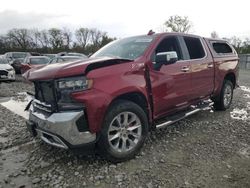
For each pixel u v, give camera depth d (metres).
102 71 3.76
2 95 10.02
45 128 3.74
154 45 4.66
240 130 5.41
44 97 3.88
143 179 3.55
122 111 3.93
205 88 5.82
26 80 4.21
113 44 5.27
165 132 5.27
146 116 4.30
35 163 4.07
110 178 3.59
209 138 4.96
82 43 62.75
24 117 6.66
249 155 4.24
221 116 6.44
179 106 5.14
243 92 10.21
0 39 58.88
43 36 60.31
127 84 3.96
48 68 3.80
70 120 3.53
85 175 3.68
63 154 4.33
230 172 3.70
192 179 3.53
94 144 3.74
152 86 4.39
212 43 6.28
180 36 5.34
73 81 3.58
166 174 3.66
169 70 4.70
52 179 3.60
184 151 4.39
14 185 3.50
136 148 4.14
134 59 4.29
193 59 5.43
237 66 7.13
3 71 14.05
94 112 3.60
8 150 4.62
